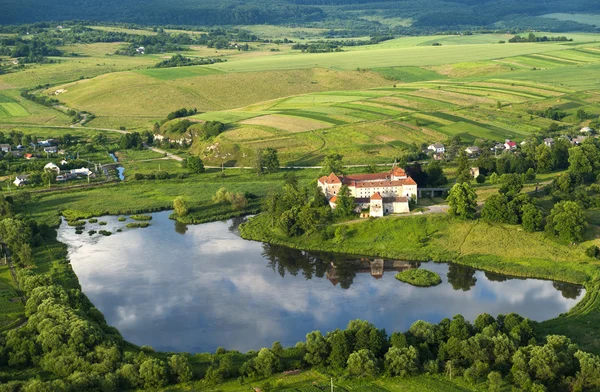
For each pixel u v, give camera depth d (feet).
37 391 509.76
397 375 555.28
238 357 602.03
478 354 559.79
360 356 560.61
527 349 556.92
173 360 561.43
